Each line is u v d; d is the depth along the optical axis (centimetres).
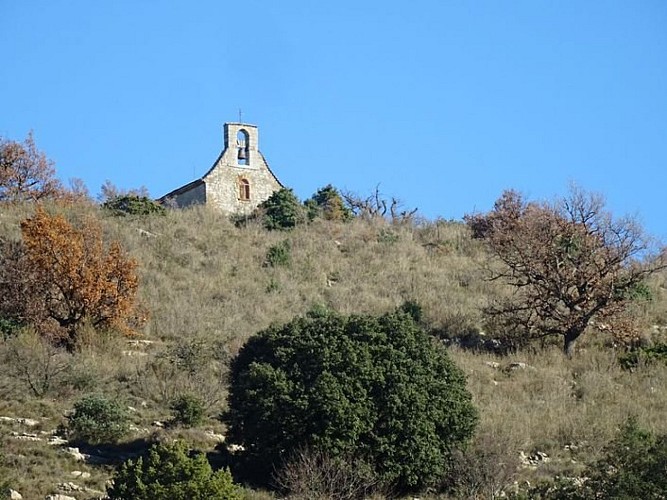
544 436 10681
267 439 9569
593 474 8594
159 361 12012
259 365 9975
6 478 8750
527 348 13450
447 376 10219
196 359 11962
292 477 9088
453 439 9881
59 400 10938
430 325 14112
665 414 11325
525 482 9562
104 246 15638
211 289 14975
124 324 12962
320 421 9519
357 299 15088
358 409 9569
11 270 13012
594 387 12106
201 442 10175
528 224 14738
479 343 13688
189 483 8062
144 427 10475
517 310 13700
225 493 8100
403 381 9856
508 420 10825
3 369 11288
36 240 13012
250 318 14038
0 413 10381
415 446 9569
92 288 12812
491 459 9525
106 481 9094
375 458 9525
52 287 12938
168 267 15588
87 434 10031
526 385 12138
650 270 14075
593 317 13762
